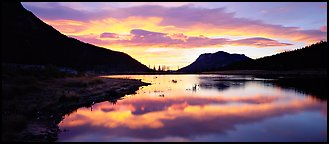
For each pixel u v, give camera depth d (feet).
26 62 199.72
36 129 46.70
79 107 77.66
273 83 194.70
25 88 77.30
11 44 204.64
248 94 116.78
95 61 574.97
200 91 134.10
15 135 40.83
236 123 55.31
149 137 44.55
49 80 113.80
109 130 49.42
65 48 392.06
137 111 71.61
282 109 73.67
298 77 293.02
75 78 144.36
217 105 82.79
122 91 126.82
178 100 96.17
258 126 52.44
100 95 101.96
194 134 46.47
